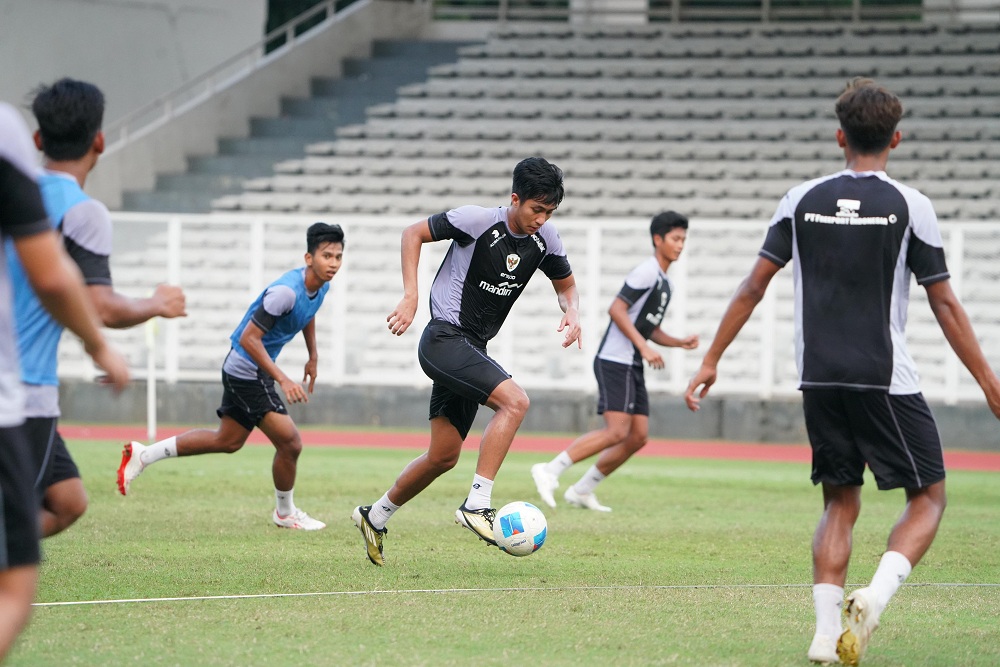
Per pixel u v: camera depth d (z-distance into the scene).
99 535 21.98
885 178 13.54
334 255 22.64
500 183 65.62
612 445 27.67
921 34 76.38
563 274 20.02
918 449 13.43
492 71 76.69
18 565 9.29
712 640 14.20
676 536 23.59
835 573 13.47
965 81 70.00
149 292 53.44
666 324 51.75
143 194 66.06
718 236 52.81
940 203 60.50
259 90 74.44
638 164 66.19
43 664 12.45
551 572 18.94
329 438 47.19
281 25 89.38
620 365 27.75
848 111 13.63
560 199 18.30
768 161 66.38
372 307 53.41
